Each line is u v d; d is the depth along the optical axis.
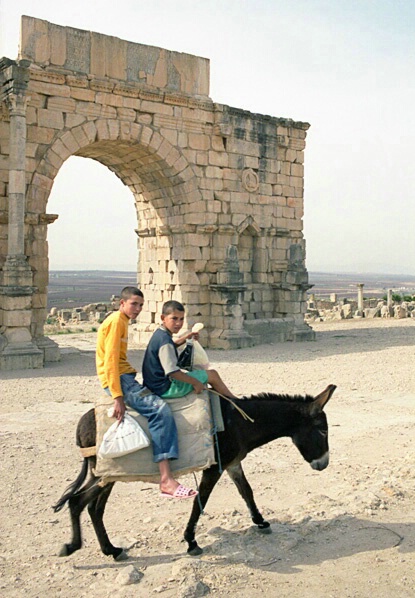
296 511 8.80
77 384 19.62
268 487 10.37
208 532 8.04
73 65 25.62
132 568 6.89
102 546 7.32
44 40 25.03
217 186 29.59
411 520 8.33
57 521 8.83
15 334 23.08
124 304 7.35
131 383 7.35
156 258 31.28
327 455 7.63
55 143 25.08
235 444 7.46
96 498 7.27
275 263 32.00
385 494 9.32
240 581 6.68
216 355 26.39
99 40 26.23
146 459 6.96
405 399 17.34
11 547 7.91
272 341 31.05
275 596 6.39
